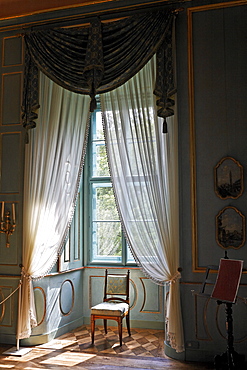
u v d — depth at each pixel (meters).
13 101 4.69
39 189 4.40
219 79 3.96
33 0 4.41
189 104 4.01
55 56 4.41
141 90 4.12
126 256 5.27
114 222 5.39
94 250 5.44
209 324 3.79
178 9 4.07
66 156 4.46
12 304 4.43
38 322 4.39
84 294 5.37
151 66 4.12
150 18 4.09
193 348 3.81
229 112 3.91
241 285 3.73
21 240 4.49
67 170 4.44
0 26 4.80
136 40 4.09
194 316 3.83
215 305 3.79
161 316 4.96
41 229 4.36
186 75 4.05
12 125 4.66
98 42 4.22
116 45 4.18
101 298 5.28
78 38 4.35
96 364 3.73
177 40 4.11
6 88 4.73
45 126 4.47
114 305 4.50
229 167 3.86
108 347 4.26
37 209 4.39
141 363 3.75
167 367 3.63
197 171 3.95
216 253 3.83
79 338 4.62
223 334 3.74
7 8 4.57
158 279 3.92
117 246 5.35
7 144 4.66
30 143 4.50
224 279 3.29
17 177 4.58
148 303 5.02
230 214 3.82
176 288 3.83
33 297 4.33
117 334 4.77
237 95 3.90
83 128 4.48
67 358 3.91
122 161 4.10
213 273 3.82
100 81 4.16
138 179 4.02
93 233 5.47
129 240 4.02
